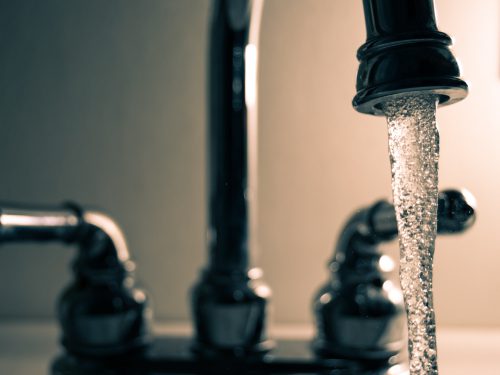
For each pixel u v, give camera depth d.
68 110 0.46
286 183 0.45
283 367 0.34
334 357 0.34
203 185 0.46
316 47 0.44
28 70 0.46
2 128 0.46
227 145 0.34
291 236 0.45
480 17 0.42
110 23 0.46
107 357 0.34
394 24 0.24
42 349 0.42
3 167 0.46
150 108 0.46
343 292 0.34
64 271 0.46
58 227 0.33
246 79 0.34
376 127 0.44
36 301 0.46
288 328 0.45
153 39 0.46
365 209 0.33
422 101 0.24
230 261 0.34
